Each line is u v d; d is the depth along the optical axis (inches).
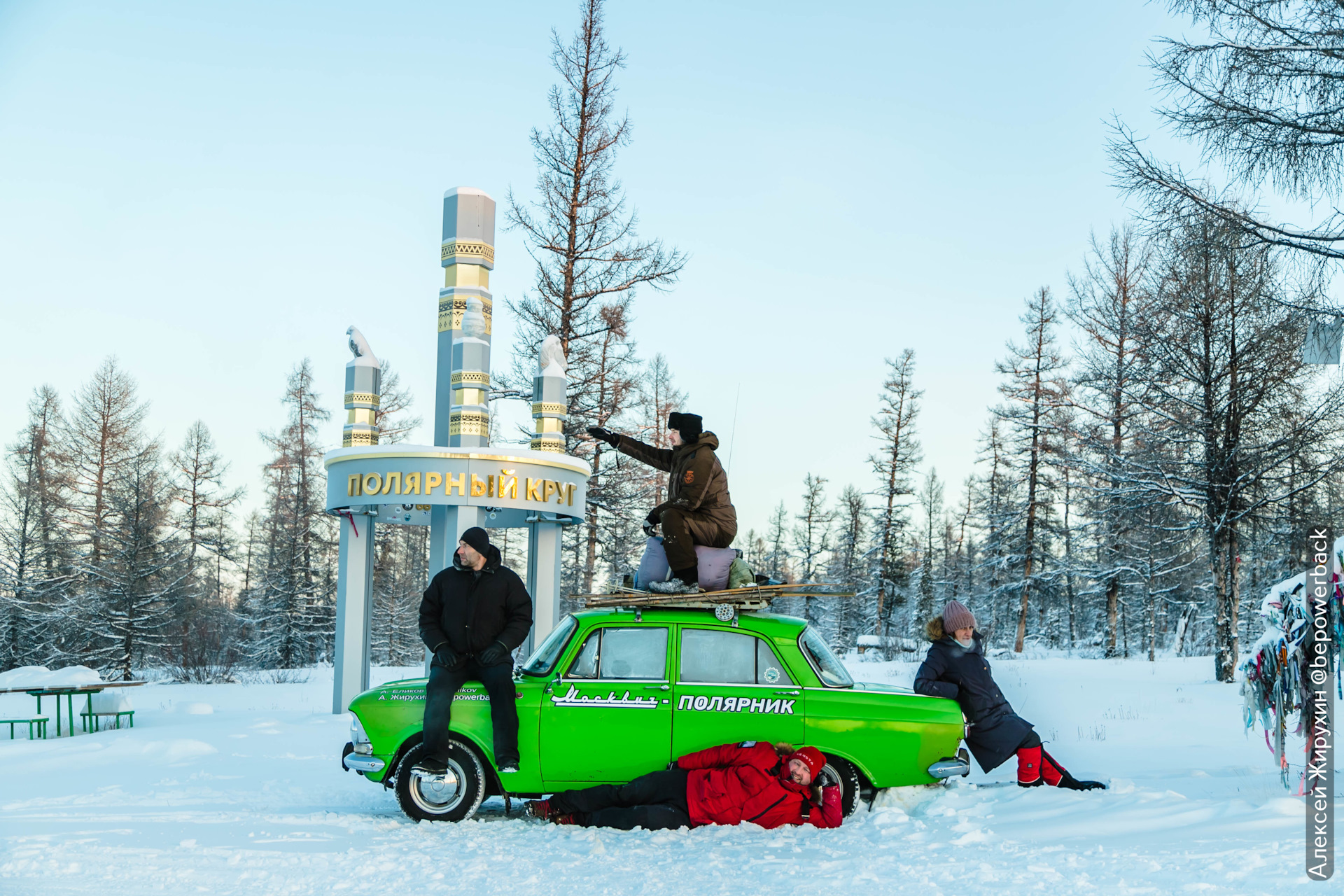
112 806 323.6
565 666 302.7
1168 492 1058.1
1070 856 230.5
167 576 1692.9
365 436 750.5
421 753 290.8
